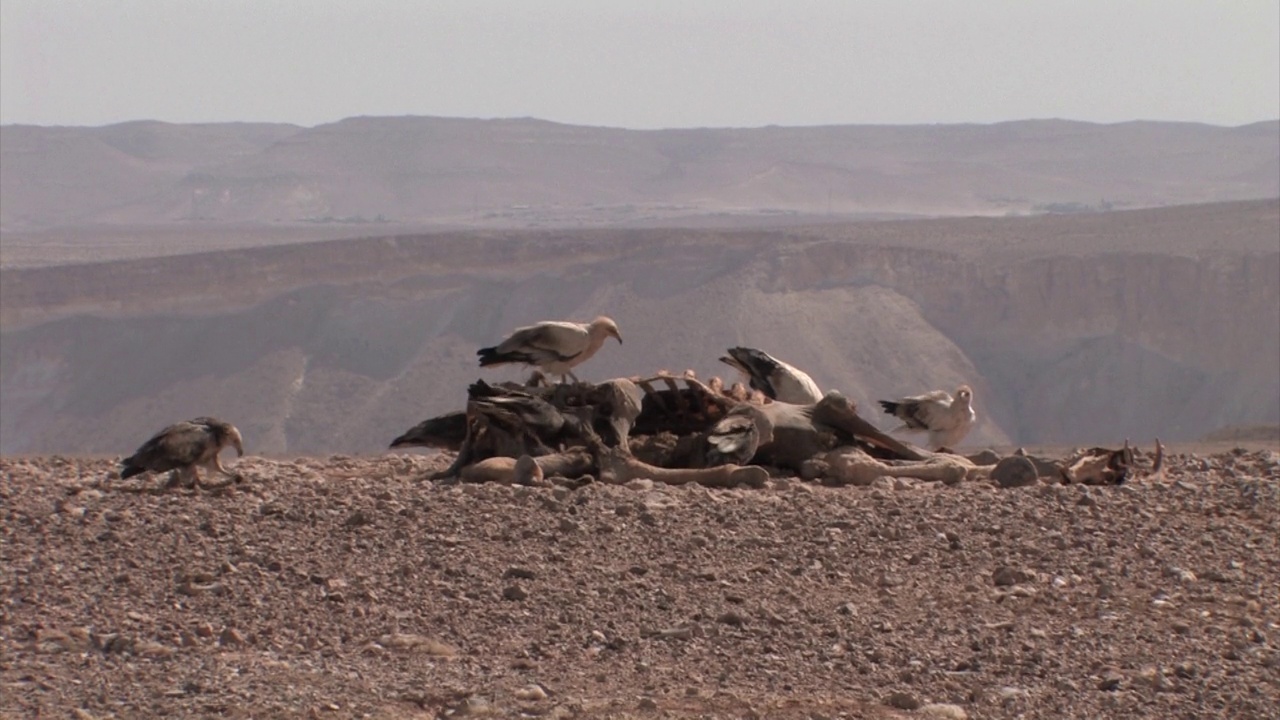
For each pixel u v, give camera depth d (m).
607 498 50.06
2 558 43.53
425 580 41.25
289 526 46.97
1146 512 49.75
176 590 40.59
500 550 43.88
